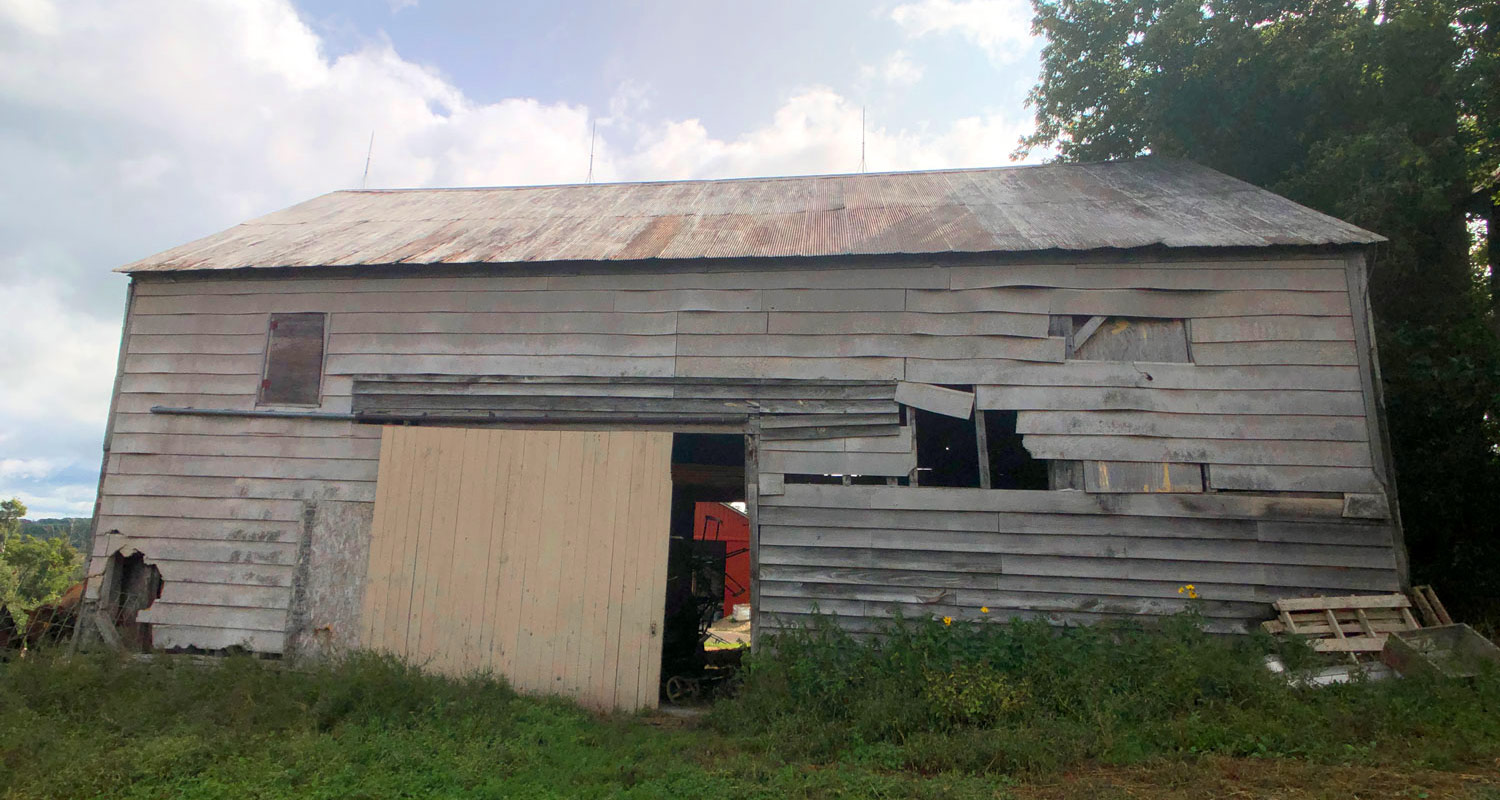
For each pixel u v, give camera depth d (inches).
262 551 350.3
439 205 483.5
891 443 321.7
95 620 351.3
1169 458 305.9
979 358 323.3
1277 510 297.0
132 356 377.7
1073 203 389.1
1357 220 407.2
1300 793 191.3
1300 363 305.0
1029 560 305.6
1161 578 298.0
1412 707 233.5
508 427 346.0
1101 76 557.9
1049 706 255.4
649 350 342.3
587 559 323.0
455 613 326.6
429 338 357.4
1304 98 472.1
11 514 2007.9
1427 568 414.6
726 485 463.5
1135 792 198.1
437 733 245.6
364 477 350.6
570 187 520.4
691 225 398.6
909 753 230.2
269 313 371.2
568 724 265.0
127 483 365.4
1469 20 433.7
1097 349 320.5
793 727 255.1
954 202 407.8
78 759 212.8
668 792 203.6
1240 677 249.4
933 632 287.6
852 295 335.6
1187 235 322.7
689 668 375.2
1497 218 461.4
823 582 312.7
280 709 261.7
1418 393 408.2
